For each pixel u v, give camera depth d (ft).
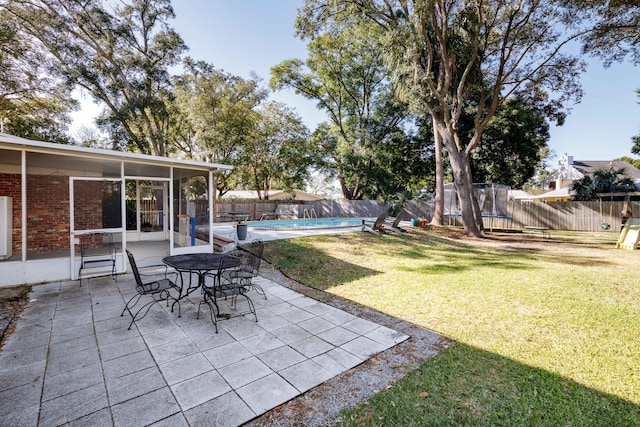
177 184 30.83
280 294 17.84
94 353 10.53
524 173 69.10
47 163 22.57
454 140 44.96
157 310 14.75
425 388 8.77
